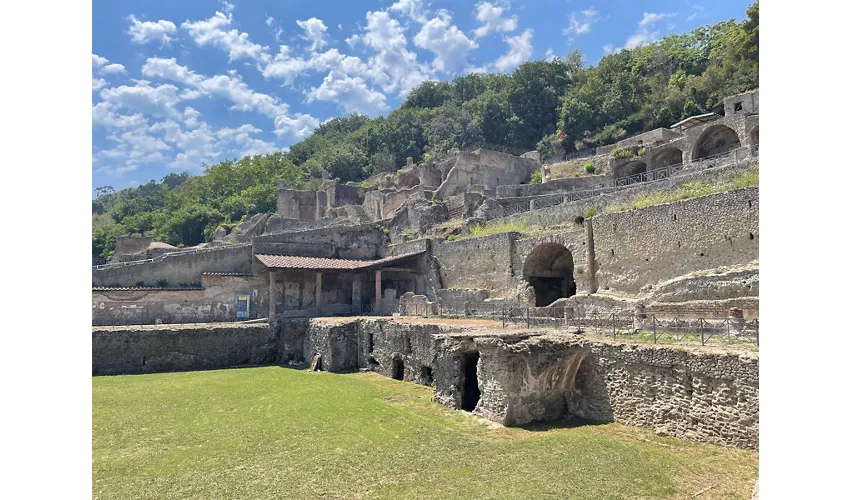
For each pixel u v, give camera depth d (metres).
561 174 55.38
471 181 57.66
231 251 37.06
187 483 11.72
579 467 12.05
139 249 63.47
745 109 42.88
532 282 31.64
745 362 12.62
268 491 11.27
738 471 11.48
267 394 21.28
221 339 30.19
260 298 37.00
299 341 31.42
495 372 16.47
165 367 28.44
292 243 40.03
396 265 40.56
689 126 47.34
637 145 50.66
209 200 89.75
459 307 34.47
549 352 16.22
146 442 14.81
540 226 35.06
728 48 63.75
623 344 15.69
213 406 19.22
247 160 103.00
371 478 11.95
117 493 11.15
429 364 22.23
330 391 21.70
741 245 21.14
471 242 35.22
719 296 20.48
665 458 12.50
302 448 14.15
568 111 76.69
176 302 33.97
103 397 20.92
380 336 26.58
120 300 32.38
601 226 27.39
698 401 13.63
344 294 40.41
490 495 10.83
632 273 25.53
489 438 14.75
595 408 16.33
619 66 81.00
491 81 109.31
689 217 23.19
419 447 14.09
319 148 123.44
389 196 60.19
